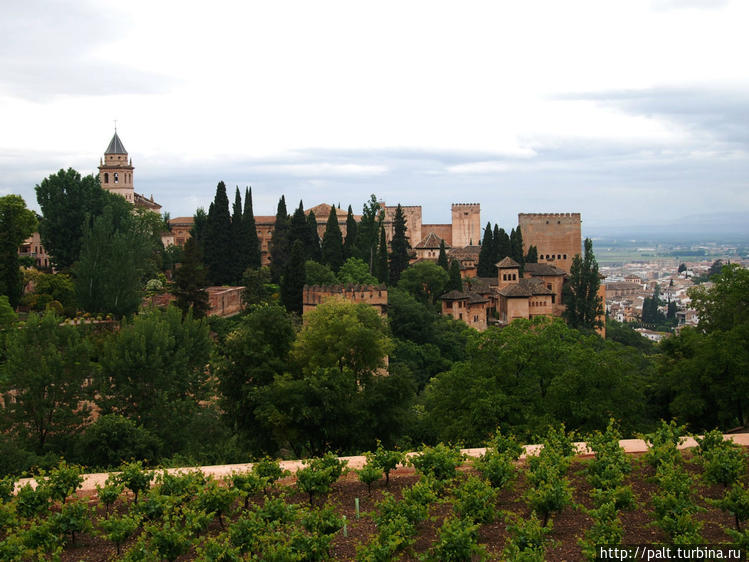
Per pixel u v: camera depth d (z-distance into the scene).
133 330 66.62
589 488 30.83
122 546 26.52
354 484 32.19
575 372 50.66
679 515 25.36
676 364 62.03
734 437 38.28
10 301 99.62
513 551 23.47
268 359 59.56
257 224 176.00
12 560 24.02
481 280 164.12
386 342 66.31
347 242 158.88
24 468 47.12
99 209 128.88
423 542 26.28
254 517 25.83
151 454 51.25
